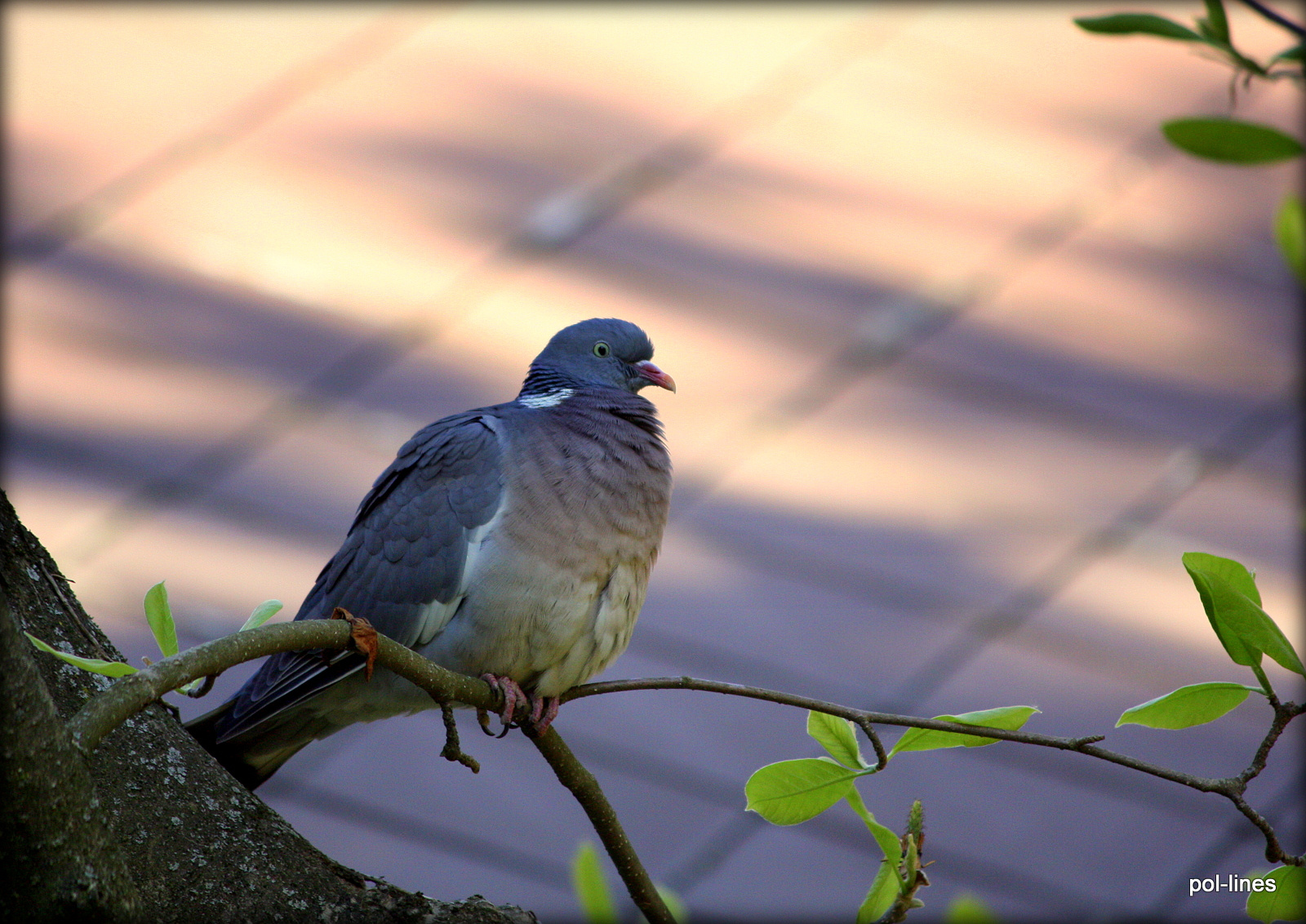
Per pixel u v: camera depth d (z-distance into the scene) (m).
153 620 3.83
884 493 14.76
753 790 3.90
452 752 4.20
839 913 10.90
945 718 3.80
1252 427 16.12
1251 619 3.50
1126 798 12.43
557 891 10.94
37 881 2.96
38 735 2.93
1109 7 21.31
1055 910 11.26
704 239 17.36
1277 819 12.25
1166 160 19.67
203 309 15.70
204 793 4.11
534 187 17.70
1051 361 16.62
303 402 14.74
